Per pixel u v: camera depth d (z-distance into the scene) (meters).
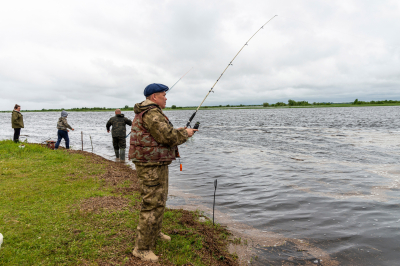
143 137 2.97
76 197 5.50
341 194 6.75
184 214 5.27
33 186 6.19
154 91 3.12
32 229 3.92
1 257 3.12
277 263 3.70
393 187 7.24
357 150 13.48
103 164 9.55
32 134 25.25
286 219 5.25
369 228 4.78
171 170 9.73
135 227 4.12
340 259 3.80
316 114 70.31
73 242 3.56
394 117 47.19
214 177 8.68
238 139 19.56
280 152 13.46
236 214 5.53
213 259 3.63
